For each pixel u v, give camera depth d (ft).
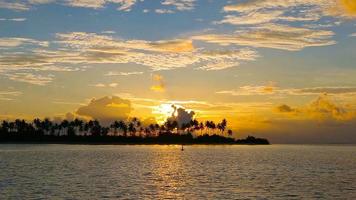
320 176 253.85
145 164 351.25
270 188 193.57
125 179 228.63
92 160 395.75
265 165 351.25
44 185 199.31
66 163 353.72
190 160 417.69
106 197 165.17
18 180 220.64
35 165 329.52
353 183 215.51
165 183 211.00
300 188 194.18
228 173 271.49
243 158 465.47
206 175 256.32
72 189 185.98
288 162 395.34
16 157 438.40
